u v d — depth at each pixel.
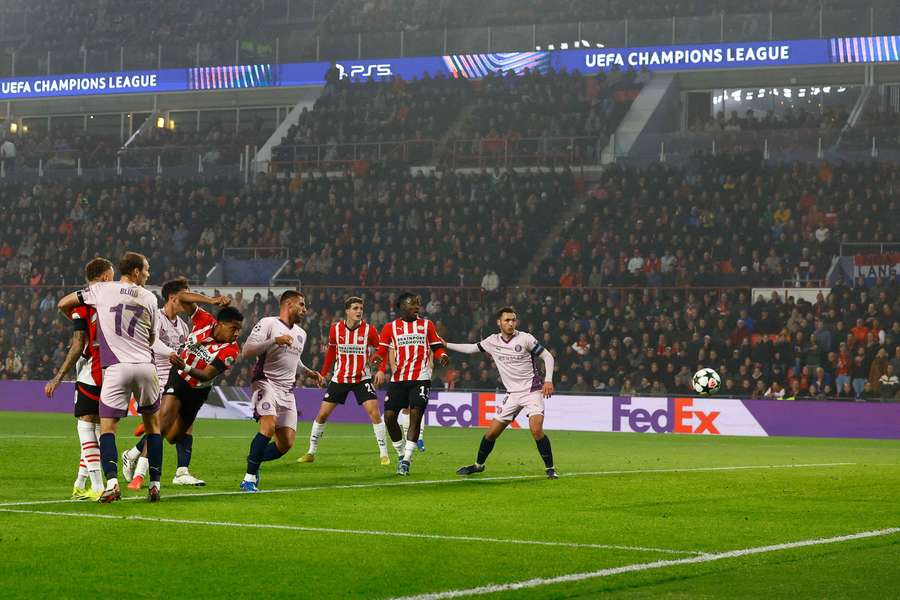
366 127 45.97
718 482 13.66
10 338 39.16
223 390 33.69
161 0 53.28
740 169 39.12
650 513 10.41
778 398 29.47
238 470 14.84
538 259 38.53
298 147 45.59
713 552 8.12
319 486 12.69
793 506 11.12
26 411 36.00
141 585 6.61
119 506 10.16
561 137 42.56
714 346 31.39
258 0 51.78
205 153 46.62
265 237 41.47
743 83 44.56
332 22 49.78
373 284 38.16
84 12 54.06
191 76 50.22
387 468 15.62
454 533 8.90
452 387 32.94
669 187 38.78
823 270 34.62
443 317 35.28
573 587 6.68
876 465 17.08
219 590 6.50
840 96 43.75
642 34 44.62
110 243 42.78
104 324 10.33
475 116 44.72
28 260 42.91
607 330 33.34
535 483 13.33
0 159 47.75
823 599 6.42
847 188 37.22
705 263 35.47
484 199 40.59
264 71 49.25
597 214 38.53
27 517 9.33
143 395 10.42
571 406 30.44
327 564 7.37
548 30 45.81
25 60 52.66
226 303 11.78
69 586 6.54
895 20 41.16
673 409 29.33
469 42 46.81
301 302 12.30
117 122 53.69
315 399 33.38
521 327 34.41
